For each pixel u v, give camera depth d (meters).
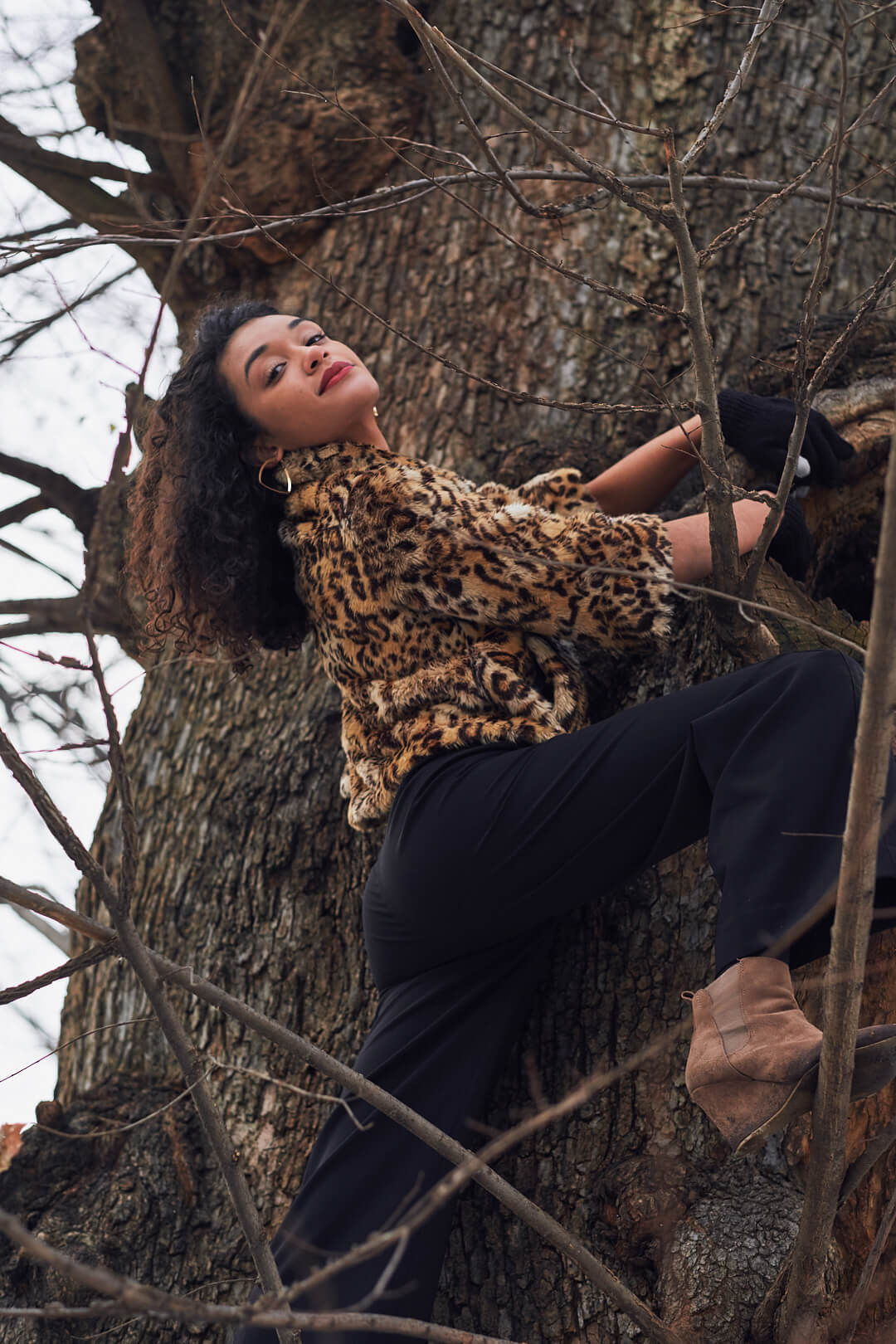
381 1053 2.06
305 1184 2.00
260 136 3.27
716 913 2.24
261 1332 1.88
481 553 2.04
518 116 1.75
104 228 2.93
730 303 3.06
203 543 2.39
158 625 2.54
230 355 2.35
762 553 1.97
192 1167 2.49
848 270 3.18
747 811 1.76
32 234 2.57
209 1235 2.42
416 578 2.07
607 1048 2.23
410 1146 1.97
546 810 1.92
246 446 2.39
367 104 3.28
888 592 1.18
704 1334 1.90
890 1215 1.71
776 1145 2.11
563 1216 2.13
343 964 2.57
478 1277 2.15
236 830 2.75
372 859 2.60
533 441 2.93
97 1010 2.88
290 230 3.30
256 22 3.37
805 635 2.27
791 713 1.82
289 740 2.79
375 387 2.32
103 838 3.12
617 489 2.52
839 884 1.39
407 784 2.07
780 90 3.28
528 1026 2.28
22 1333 2.26
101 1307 1.18
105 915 2.99
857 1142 2.14
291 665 2.95
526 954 2.14
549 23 3.35
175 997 2.69
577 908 2.34
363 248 3.27
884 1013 2.17
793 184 1.90
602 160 3.20
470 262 3.18
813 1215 1.58
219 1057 2.59
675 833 1.92
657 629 2.00
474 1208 2.20
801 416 1.84
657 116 3.24
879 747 1.27
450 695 2.10
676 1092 2.16
